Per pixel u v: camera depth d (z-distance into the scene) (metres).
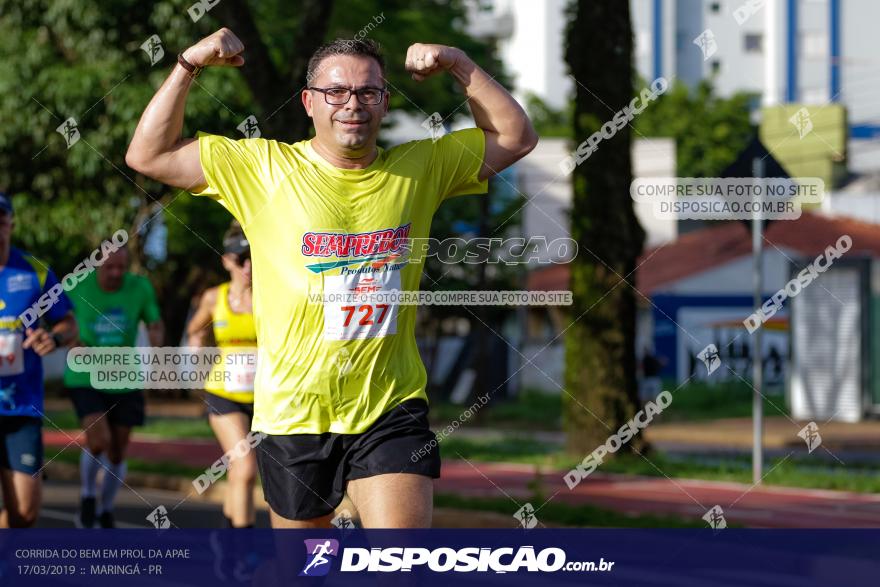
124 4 52.62
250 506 20.89
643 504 33.31
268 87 37.09
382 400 12.12
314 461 12.14
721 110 135.88
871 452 60.38
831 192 107.50
